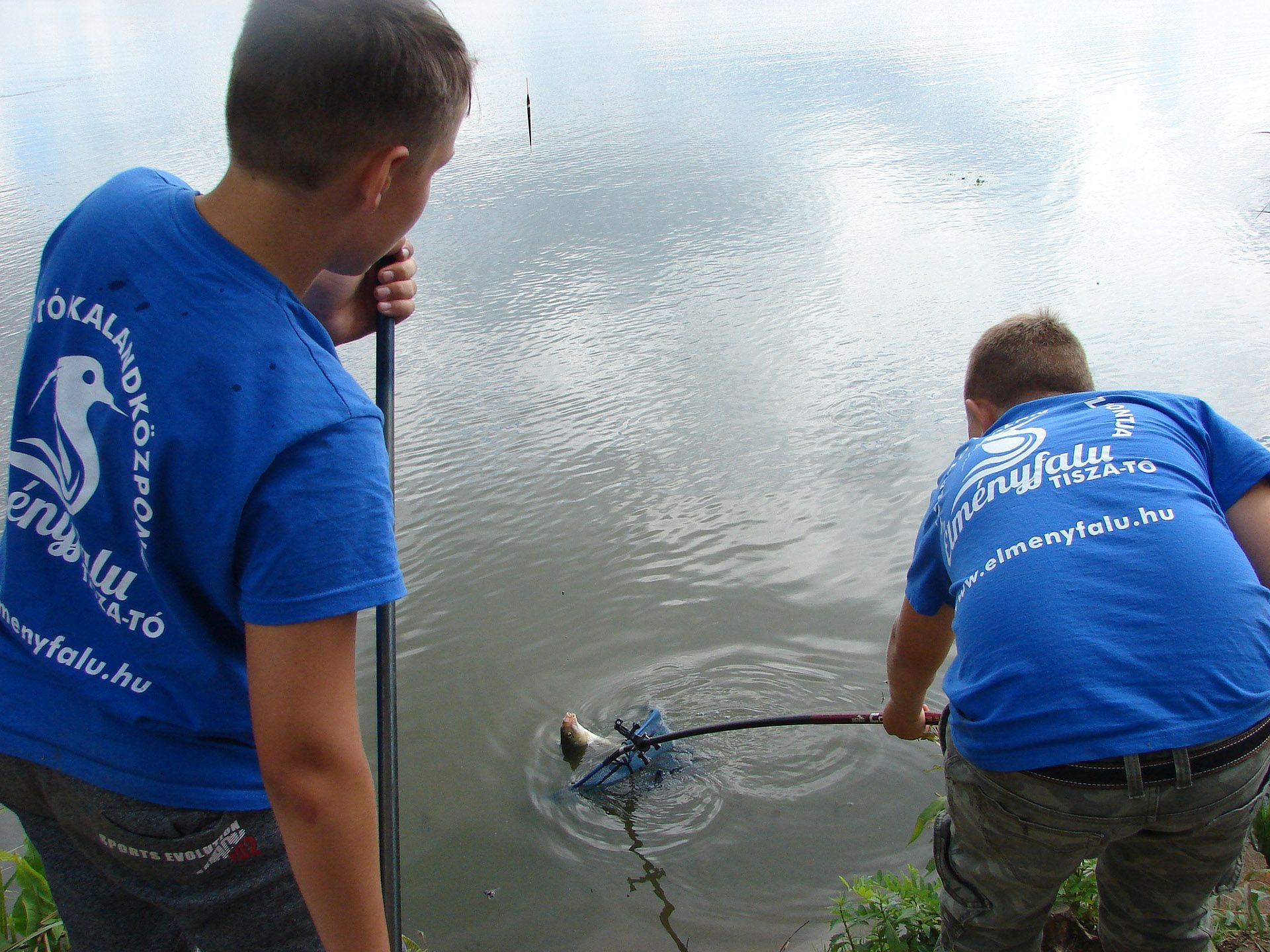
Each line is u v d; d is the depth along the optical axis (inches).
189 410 51.2
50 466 56.0
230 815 59.9
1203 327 378.3
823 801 190.9
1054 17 1272.1
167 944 68.0
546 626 246.7
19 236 489.4
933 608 96.3
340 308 84.0
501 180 625.6
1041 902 85.6
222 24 1525.6
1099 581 78.0
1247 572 78.8
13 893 151.8
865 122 734.5
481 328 418.3
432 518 291.6
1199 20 1154.7
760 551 270.4
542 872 177.3
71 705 57.5
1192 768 73.5
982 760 79.4
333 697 51.7
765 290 444.5
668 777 199.0
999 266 459.2
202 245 54.2
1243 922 108.1
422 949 148.3
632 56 1096.8
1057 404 91.9
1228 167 588.4
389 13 52.8
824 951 152.1
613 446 325.4
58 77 1031.6
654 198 579.2
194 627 55.3
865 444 317.4
